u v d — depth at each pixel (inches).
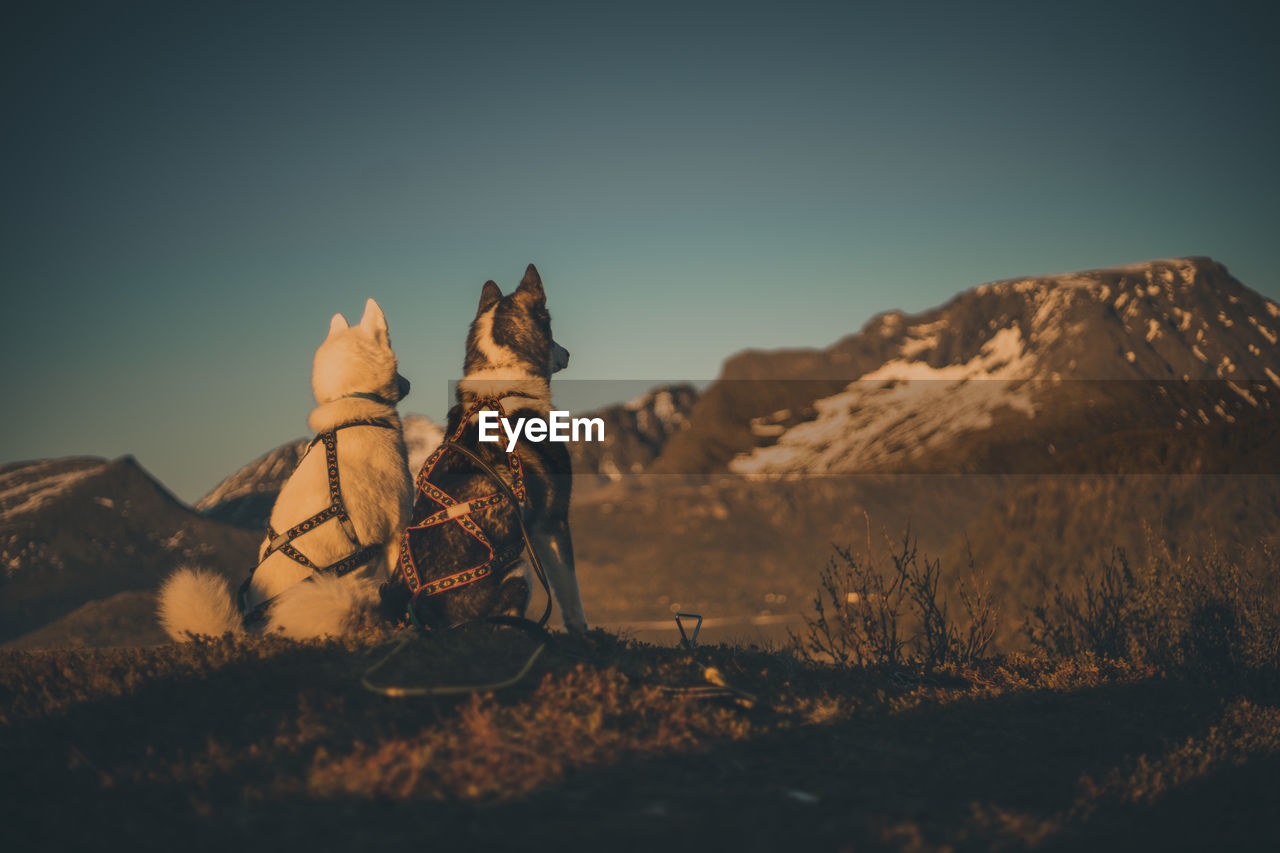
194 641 233.8
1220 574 381.1
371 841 138.6
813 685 253.4
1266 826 168.6
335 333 269.7
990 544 896.3
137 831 139.6
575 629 249.9
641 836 144.6
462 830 144.0
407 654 213.6
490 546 226.7
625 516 4628.4
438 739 177.8
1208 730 242.7
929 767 195.8
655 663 234.5
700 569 3654.0
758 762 189.3
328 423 254.8
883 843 146.3
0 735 182.4
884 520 4252.0
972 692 269.7
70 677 219.1
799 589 3112.7
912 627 444.1
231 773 162.6
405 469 260.4
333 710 188.7
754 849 141.0
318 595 227.9
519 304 257.1
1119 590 414.0
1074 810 171.0
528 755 175.3
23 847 133.3
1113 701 270.8
